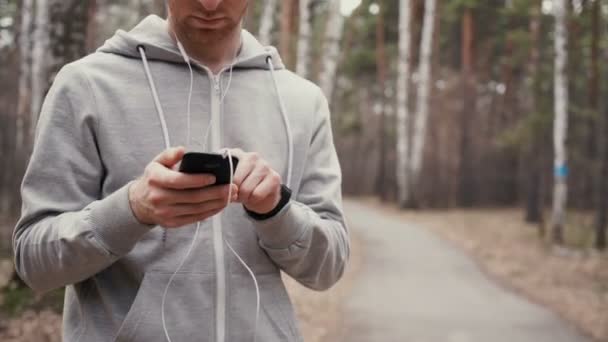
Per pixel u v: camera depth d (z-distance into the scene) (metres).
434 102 30.47
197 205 1.08
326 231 1.42
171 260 1.36
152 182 1.06
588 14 16.78
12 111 21.70
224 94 1.48
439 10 27.92
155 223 1.19
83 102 1.37
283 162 1.50
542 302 9.07
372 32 31.39
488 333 7.11
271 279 1.46
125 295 1.38
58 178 1.32
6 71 20.73
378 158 39.91
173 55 1.46
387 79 33.66
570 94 19.20
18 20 15.99
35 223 1.30
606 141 15.63
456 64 32.03
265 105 1.53
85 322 1.38
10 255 8.45
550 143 19.33
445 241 17.02
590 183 26.98
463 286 10.35
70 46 5.70
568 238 17.16
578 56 17.95
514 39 18.81
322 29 24.09
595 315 8.11
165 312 1.34
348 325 7.37
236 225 1.41
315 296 8.84
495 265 12.78
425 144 30.86
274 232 1.31
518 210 29.03
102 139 1.37
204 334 1.36
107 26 13.27
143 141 1.39
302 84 1.64
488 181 30.80
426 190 30.47
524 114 24.97
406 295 9.41
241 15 1.46
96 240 1.19
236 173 1.16
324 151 1.62
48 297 5.46
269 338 1.43
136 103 1.41
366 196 39.69
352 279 10.84
